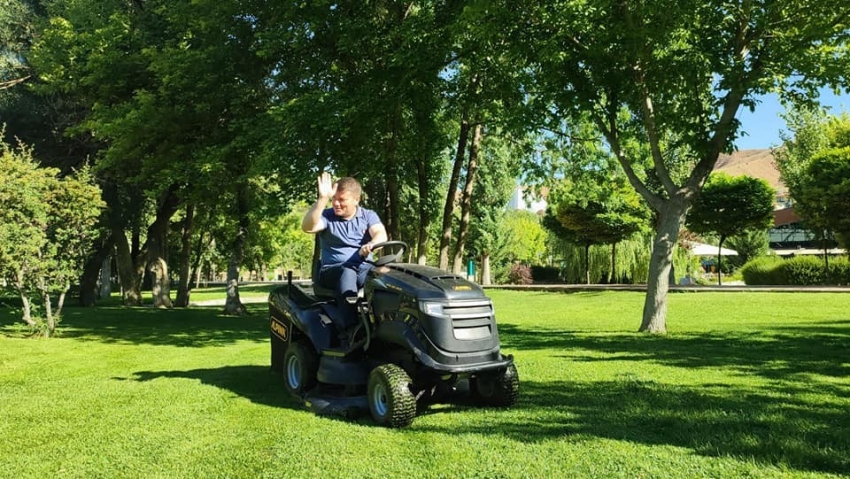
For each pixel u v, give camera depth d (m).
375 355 5.62
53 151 23.61
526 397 5.95
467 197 17.81
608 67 11.99
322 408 5.46
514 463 3.92
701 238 46.72
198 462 4.12
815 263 27.34
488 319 5.22
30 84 20.28
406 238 30.00
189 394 6.41
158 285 26.94
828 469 3.74
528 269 44.94
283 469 3.92
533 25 11.42
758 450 4.10
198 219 29.86
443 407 5.58
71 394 6.60
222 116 16.38
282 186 14.66
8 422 5.34
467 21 11.12
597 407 5.47
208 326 16.69
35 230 12.44
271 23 14.67
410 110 15.27
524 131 14.16
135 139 16.19
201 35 16.73
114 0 20.80
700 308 17.45
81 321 18.03
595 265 37.09
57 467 4.08
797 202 28.19
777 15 10.66
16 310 15.02
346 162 14.22
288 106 13.04
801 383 6.57
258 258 49.94
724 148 11.77
